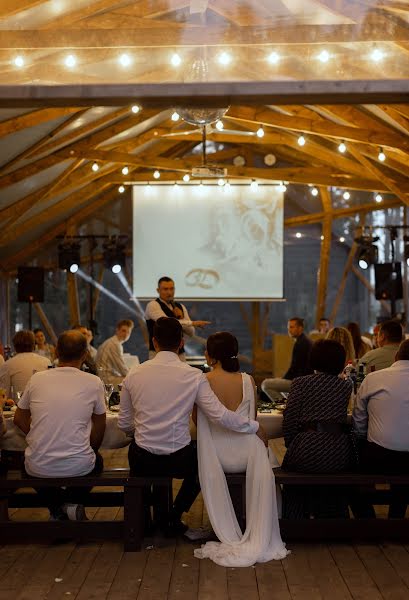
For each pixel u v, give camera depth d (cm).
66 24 452
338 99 464
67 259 1470
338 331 670
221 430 477
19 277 1454
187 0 452
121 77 455
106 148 1336
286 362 1483
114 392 596
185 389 473
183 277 1456
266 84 453
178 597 398
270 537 459
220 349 491
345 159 1345
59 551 469
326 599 395
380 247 1717
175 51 453
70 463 468
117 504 515
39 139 1069
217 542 469
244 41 452
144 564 445
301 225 1772
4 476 525
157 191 1460
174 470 472
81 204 1612
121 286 1773
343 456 480
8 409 550
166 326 484
